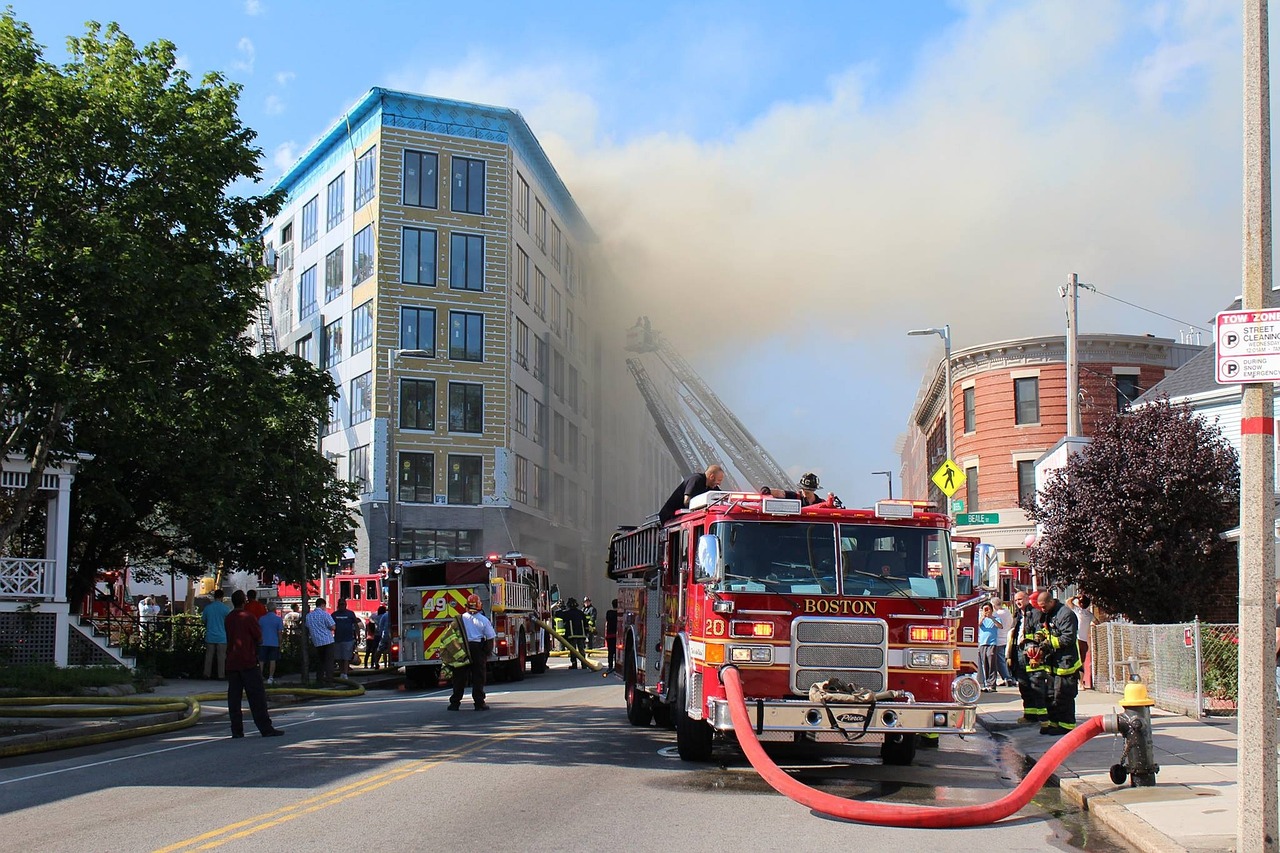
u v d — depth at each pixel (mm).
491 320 51844
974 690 10781
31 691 20750
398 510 48812
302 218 59031
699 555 11062
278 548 27797
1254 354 7086
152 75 16438
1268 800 6859
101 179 15836
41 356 15711
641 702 15633
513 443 52938
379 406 49312
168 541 31453
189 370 18203
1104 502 23828
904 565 11250
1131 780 10203
